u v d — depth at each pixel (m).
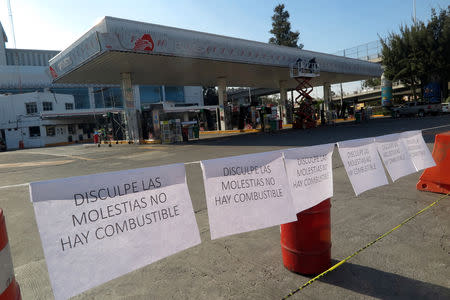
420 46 34.12
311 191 2.45
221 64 20.92
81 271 1.45
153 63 18.72
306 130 22.91
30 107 38.66
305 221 2.47
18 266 3.09
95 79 21.92
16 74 48.62
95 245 1.52
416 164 3.63
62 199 1.45
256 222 2.11
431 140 10.39
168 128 19.84
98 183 1.57
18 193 6.85
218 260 2.93
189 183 6.48
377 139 3.17
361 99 69.06
